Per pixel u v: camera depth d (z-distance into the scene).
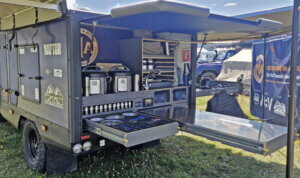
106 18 2.75
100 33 3.99
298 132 4.55
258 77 6.19
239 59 9.26
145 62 3.93
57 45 2.76
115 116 3.02
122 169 3.54
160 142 4.68
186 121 2.93
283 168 3.67
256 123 2.84
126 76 3.43
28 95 3.46
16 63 3.72
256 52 6.30
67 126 2.74
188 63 4.42
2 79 4.31
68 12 2.56
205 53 16.12
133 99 3.47
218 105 4.70
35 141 3.55
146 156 4.03
